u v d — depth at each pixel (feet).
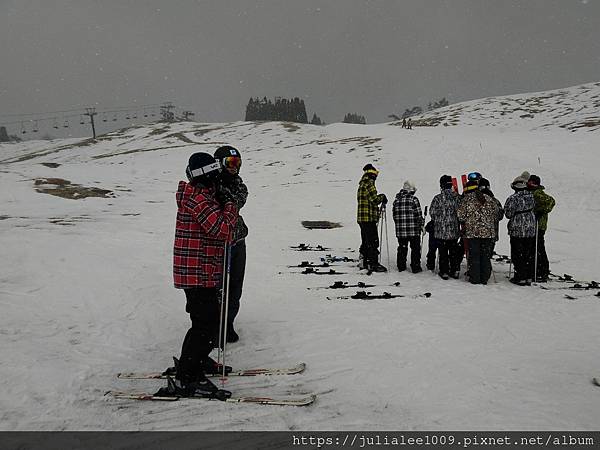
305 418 10.18
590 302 20.15
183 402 10.99
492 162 67.77
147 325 17.42
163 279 23.89
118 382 12.37
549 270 27.53
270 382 12.26
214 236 11.13
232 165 13.87
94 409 10.64
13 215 44.11
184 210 11.32
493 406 10.50
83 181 70.74
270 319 17.98
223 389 11.57
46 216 44.39
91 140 187.52
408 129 139.13
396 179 68.03
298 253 32.91
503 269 28.66
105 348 14.94
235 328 16.98
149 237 35.60
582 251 34.73
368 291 22.22
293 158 96.78
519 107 164.25
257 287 23.11
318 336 15.96
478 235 23.67
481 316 18.02
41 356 13.75
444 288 22.91
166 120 318.86
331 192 64.34
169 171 92.68
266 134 156.97
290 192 65.77
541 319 17.65
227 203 11.77
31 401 10.90
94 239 33.27
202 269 11.26
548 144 81.20
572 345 14.75
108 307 19.19
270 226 45.34
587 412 10.11
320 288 22.89
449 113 177.27
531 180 24.75
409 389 11.59
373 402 10.95
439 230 25.27
